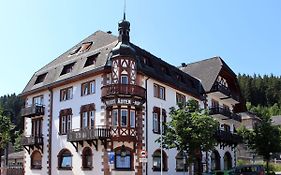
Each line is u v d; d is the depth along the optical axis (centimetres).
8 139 5284
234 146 5422
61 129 4016
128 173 3469
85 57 3975
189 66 5547
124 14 3834
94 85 3756
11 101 11306
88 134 3528
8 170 4744
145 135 3666
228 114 5028
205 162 4572
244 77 15738
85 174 3631
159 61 4178
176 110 3556
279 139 5169
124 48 3606
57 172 3938
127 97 3484
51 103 4188
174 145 3431
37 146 4197
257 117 9944
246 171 3734
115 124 3503
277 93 15162
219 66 5138
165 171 3872
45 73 4462
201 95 4781
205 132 3347
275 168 6550
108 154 3466
